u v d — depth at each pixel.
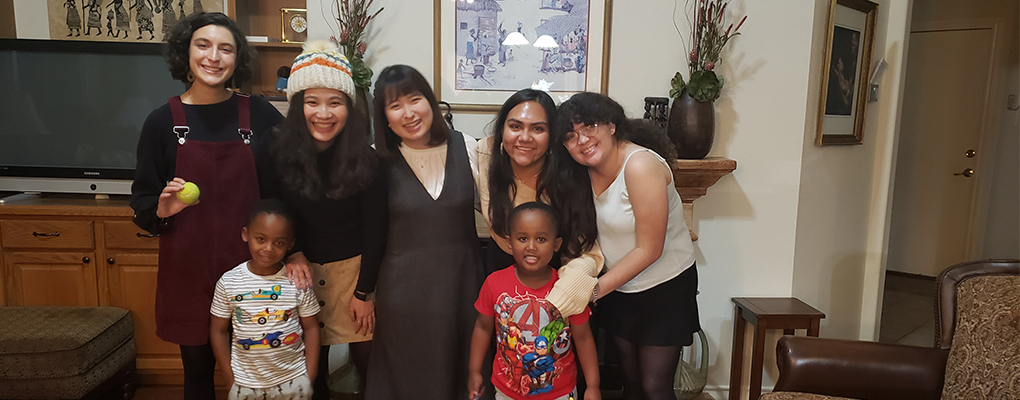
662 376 1.64
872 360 1.59
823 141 2.32
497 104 2.23
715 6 2.17
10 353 2.04
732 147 2.28
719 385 2.44
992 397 1.44
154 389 2.41
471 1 2.17
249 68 1.67
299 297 1.62
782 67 2.24
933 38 4.07
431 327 1.57
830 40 2.25
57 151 2.50
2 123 2.48
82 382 2.09
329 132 1.51
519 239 1.46
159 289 1.63
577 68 2.22
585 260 1.51
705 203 2.31
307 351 1.67
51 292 2.36
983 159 3.93
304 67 1.49
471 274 1.62
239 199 1.61
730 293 2.37
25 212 2.30
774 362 2.45
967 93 3.96
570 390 1.57
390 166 1.58
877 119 2.65
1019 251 3.82
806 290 2.46
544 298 1.51
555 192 1.56
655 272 1.62
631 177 1.47
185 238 1.59
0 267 2.34
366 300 1.64
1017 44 3.71
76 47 2.43
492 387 1.65
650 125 1.65
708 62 2.10
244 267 1.60
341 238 1.67
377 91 1.53
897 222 4.40
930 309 3.68
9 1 2.59
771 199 2.32
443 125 1.57
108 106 2.47
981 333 1.52
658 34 2.21
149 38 2.61
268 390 1.61
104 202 2.46
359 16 2.09
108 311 2.29
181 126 1.56
